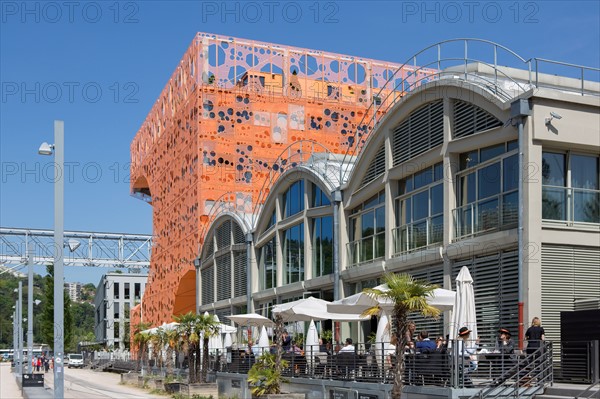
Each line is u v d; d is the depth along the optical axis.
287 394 22.98
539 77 27.30
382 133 29.25
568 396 15.57
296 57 59.78
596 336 16.81
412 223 27.05
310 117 58.69
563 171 21.30
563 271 20.58
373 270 29.03
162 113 68.69
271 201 40.72
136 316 79.31
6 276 187.38
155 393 36.22
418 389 18.05
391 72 63.16
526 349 17.16
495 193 22.52
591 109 21.22
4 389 45.22
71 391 37.25
